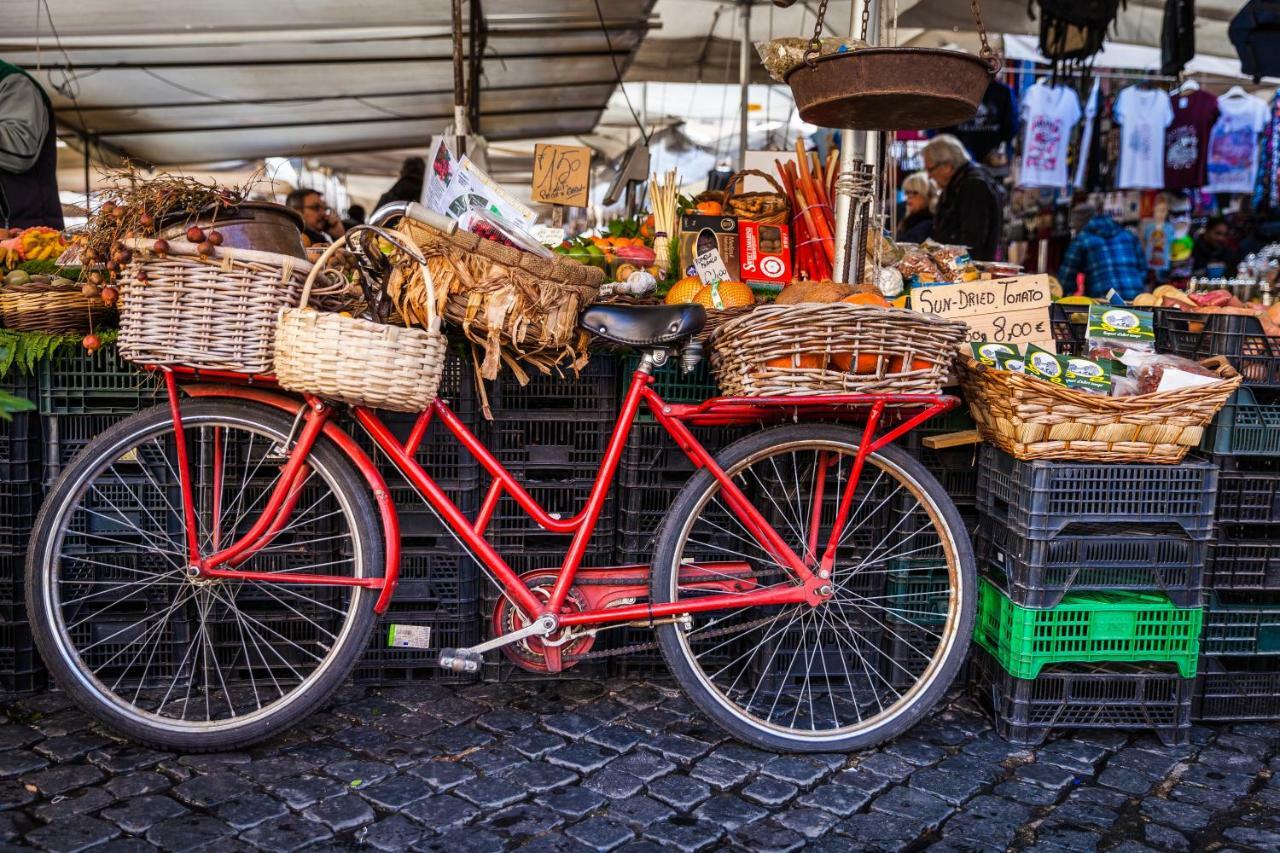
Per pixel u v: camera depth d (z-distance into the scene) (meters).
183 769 2.38
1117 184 6.62
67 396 2.71
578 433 2.85
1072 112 6.33
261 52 6.17
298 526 2.81
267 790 2.30
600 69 7.26
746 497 2.81
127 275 2.24
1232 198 6.97
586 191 3.92
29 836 2.08
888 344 2.33
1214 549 2.76
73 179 9.58
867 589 2.93
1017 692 2.66
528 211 2.82
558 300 2.35
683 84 8.00
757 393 2.37
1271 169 6.57
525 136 9.49
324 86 7.06
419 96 7.46
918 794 2.39
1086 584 2.66
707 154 9.33
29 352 2.61
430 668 2.91
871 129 2.59
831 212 3.26
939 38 6.19
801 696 2.79
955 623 2.62
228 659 2.84
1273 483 2.77
